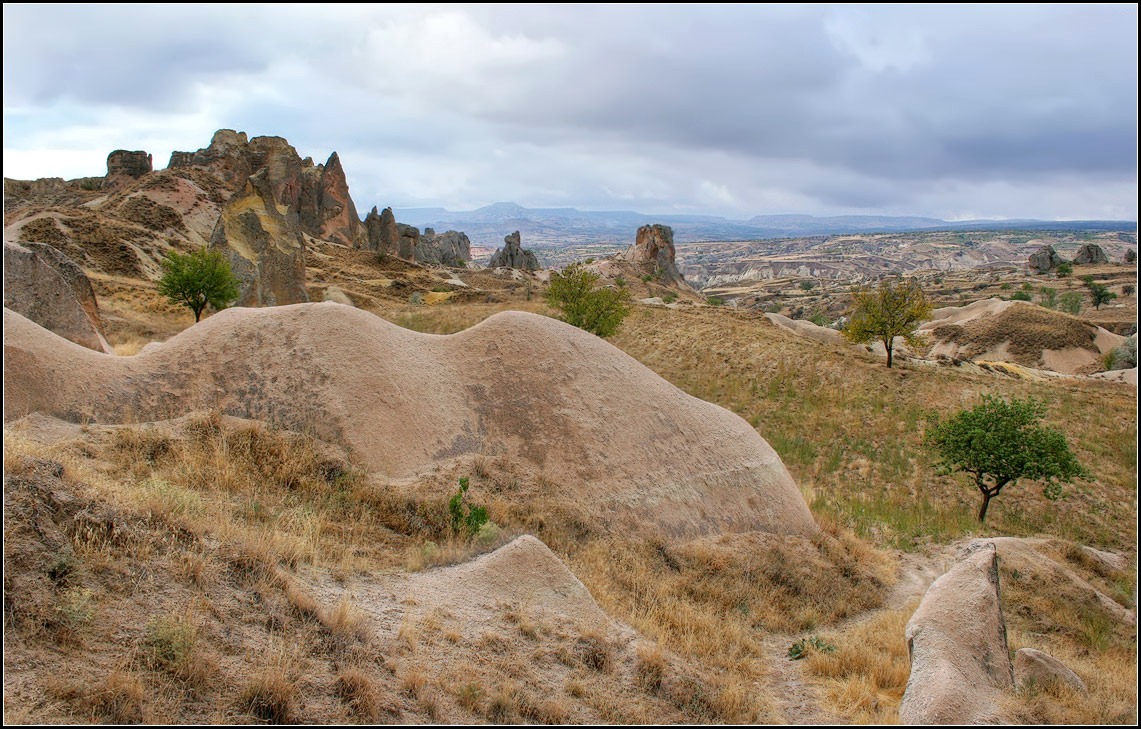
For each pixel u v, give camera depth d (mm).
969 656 8945
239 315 15898
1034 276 150625
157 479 10648
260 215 45656
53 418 12719
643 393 17578
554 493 14562
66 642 6008
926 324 80125
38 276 20641
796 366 40812
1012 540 18203
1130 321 91875
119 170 101062
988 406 26125
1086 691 9344
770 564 15062
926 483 28031
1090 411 35438
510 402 16047
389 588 9461
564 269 43812
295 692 6473
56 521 7160
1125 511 26500
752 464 17812
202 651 6531
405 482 13352
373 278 79062
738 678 9938
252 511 10594
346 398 14398
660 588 12742
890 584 16266
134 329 37406
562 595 10492
